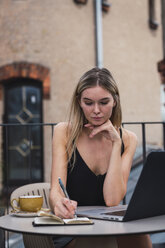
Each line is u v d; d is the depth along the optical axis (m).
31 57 7.11
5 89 7.20
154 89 8.53
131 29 8.15
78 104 1.89
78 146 1.88
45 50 7.15
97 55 7.46
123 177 1.90
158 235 3.03
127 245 1.67
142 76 8.30
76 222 1.35
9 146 7.12
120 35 7.93
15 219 1.51
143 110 8.29
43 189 2.17
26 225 1.38
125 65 8.00
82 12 7.39
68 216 1.45
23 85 7.24
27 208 1.64
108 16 7.73
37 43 7.13
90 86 1.74
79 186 1.84
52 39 7.18
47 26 7.17
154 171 1.39
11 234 4.02
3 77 7.07
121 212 1.55
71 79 7.27
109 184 1.79
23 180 7.11
